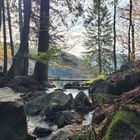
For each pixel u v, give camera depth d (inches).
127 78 366.6
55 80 1451.8
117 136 236.2
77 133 271.7
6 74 1137.4
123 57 1053.8
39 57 965.2
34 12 1353.3
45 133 423.2
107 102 255.3
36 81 1051.9
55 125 485.1
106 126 251.0
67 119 471.5
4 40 1342.3
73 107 560.7
